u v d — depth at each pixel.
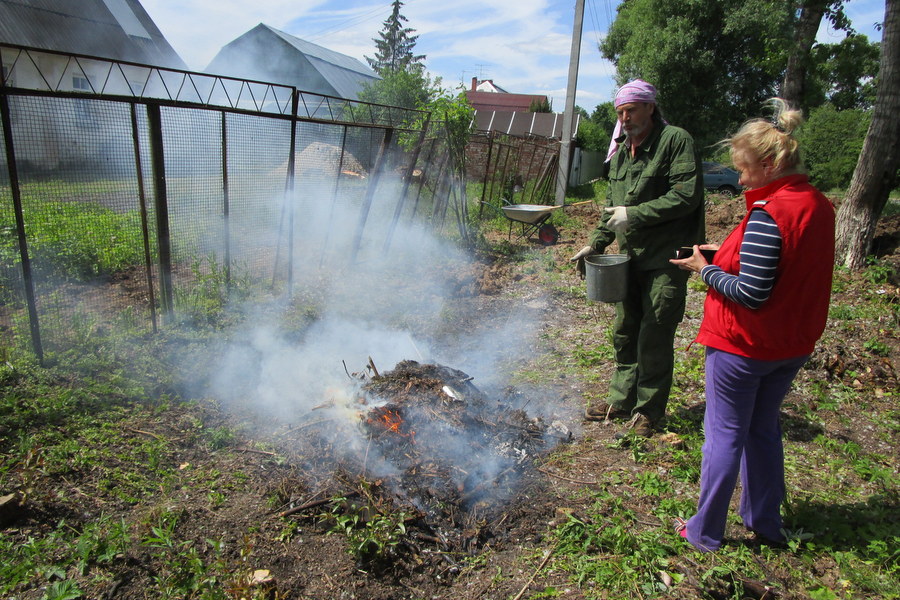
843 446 3.58
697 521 2.64
